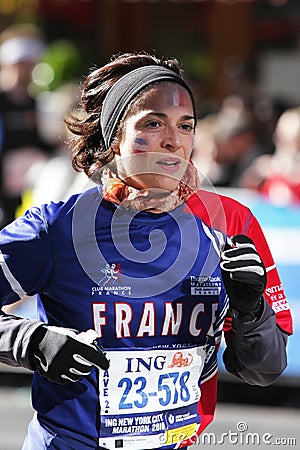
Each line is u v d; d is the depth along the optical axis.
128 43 20.91
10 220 12.31
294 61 19.19
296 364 10.78
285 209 10.73
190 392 4.43
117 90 4.39
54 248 4.27
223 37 20.45
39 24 20.61
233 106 14.98
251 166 12.66
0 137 13.41
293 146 12.05
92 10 20.69
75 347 3.96
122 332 4.27
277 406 11.30
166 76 4.35
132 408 4.29
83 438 4.28
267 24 20.09
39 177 10.95
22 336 4.09
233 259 4.12
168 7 20.78
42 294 4.40
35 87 18.38
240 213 4.57
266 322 4.32
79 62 19.52
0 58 14.15
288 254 10.59
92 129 4.55
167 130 4.29
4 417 10.84
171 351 4.34
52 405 4.34
